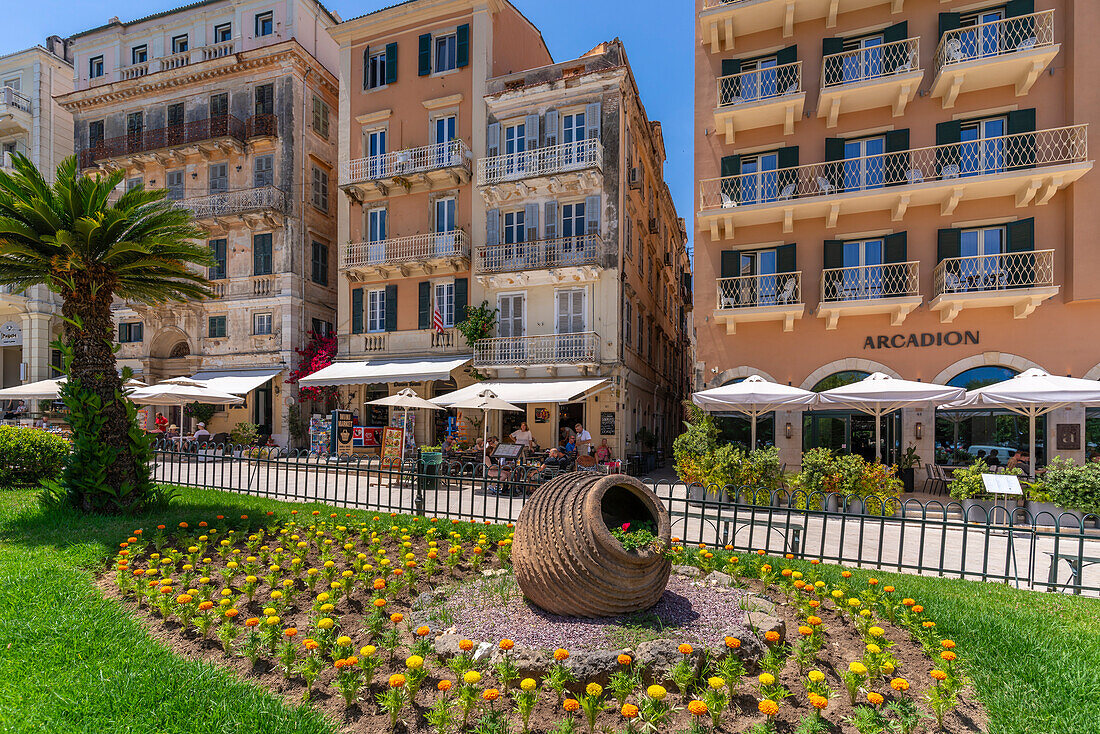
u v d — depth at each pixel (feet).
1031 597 17.85
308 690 10.65
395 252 74.08
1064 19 50.39
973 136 53.01
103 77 92.38
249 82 82.79
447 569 18.15
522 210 68.80
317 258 85.71
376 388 76.69
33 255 25.07
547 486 14.88
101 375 26.66
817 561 20.74
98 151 88.02
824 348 55.52
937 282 51.93
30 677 11.08
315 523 23.15
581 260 63.41
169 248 27.86
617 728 9.70
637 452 70.90
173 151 84.02
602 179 65.05
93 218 25.04
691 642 12.07
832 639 13.43
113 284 26.91
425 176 71.46
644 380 79.51
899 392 37.32
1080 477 31.60
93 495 25.61
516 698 10.22
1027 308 48.26
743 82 59.77
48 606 14.49
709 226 58.70
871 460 54.13
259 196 79.71
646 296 83.82
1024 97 51.24
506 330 68.13
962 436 51.70
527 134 67.77
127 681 10.88
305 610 14.62
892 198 52.42
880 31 55.52
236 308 82.43
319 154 85.97
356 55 77.77
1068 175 47.29
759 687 10.93
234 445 69.05
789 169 55.67
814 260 56.34
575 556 13.08
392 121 75.36
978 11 52.90
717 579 17.06
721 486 35.88
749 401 39.73
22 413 83.66
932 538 29.60
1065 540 29.27
